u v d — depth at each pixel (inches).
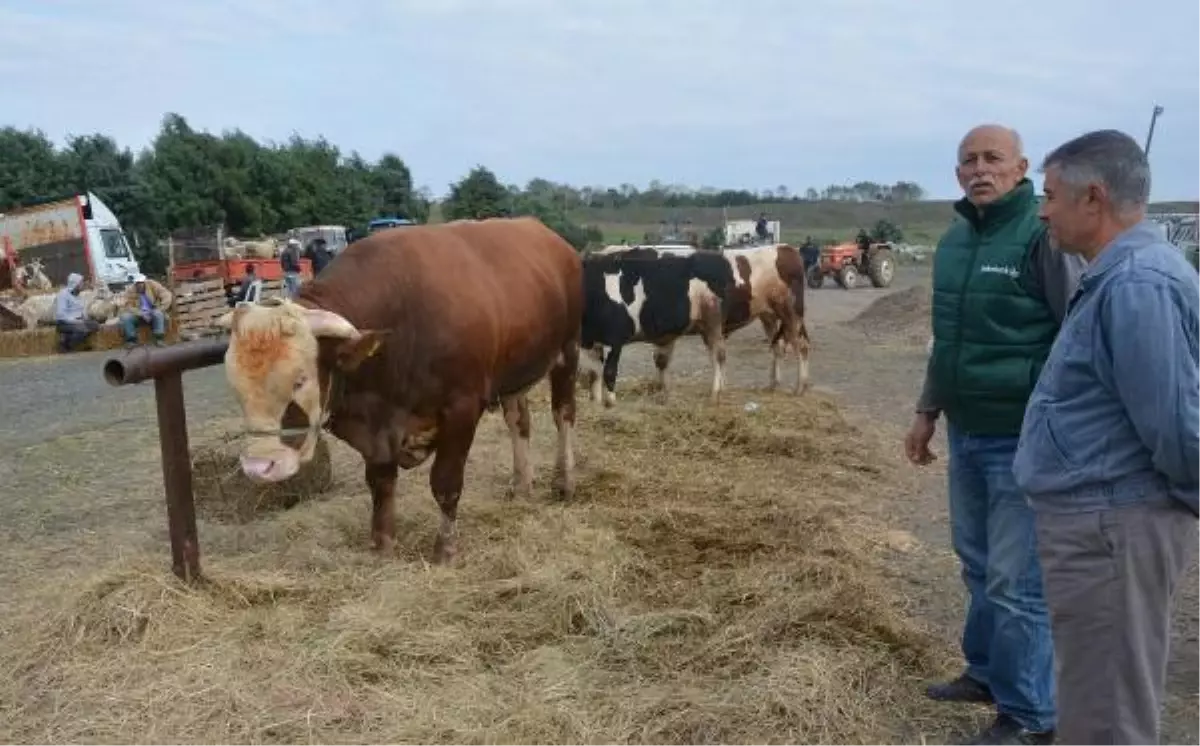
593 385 387.9
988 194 124.4
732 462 295.0
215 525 227.1
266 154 1841.8
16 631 167.8
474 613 169.6
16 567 208.8
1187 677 155.0
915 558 210.8
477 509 234.8
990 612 139.3
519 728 134.9
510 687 146.2
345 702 141.2
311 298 177.6
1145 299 90.1
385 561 194.1
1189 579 197.8
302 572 189.9
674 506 242.8
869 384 462.6
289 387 161.0
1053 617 101.2
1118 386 92.1
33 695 146.3
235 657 152.5
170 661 152.4
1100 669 97.7
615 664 155.1
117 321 732.0
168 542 223.6
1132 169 94.6
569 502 250.5
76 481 285.3
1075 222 97.7
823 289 1291.8
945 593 191.0
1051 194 98.8
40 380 538.0
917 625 174.4
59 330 701.9
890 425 356.2
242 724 135.9
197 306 773.3
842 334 697.0
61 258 949.2
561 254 256.4
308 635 159.6
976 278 126.0
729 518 233.8
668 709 139.6
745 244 1274.6
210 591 175.2
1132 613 95.6
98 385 507.8
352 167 2043.6
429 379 193.5
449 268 200.1
